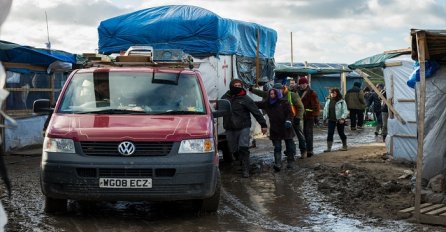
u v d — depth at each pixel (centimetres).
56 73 1669
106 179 648
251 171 1148
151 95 764
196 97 773
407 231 650
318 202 834
